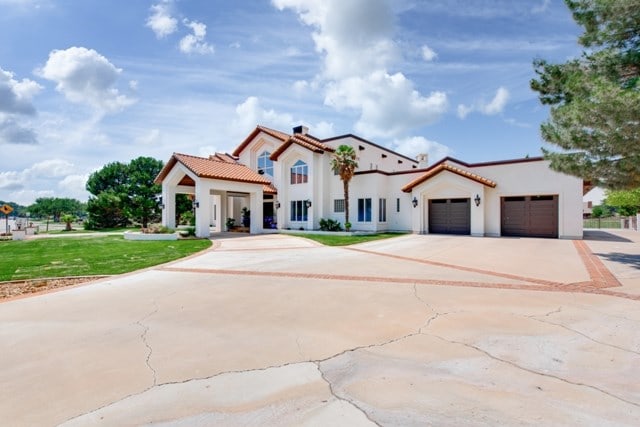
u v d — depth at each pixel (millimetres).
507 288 8203
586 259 12391
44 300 7504
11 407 3402
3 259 13594
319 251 15992
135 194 45969
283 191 30094
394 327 5621
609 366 4211
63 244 19609
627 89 9852
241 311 6594
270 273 10477
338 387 3770
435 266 11383
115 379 3971
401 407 3361
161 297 7715
